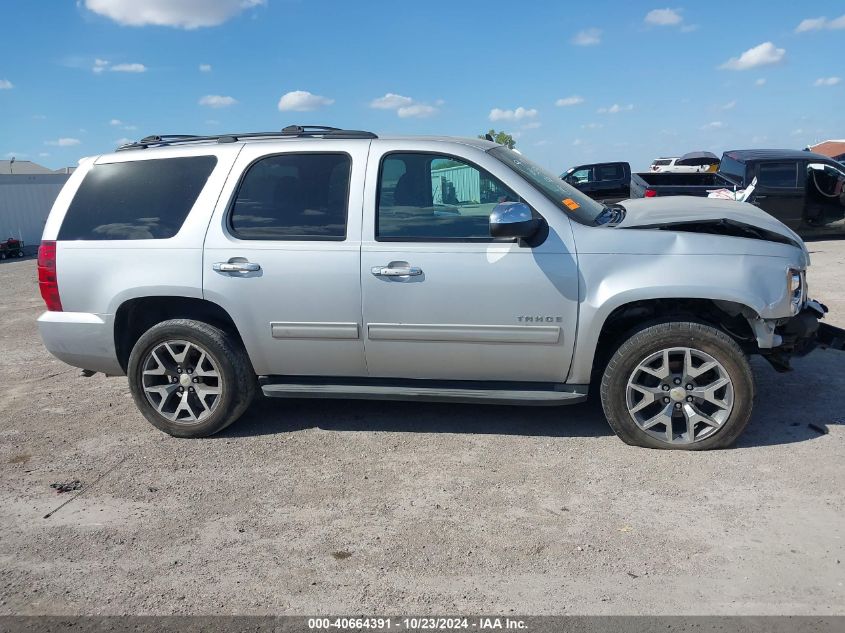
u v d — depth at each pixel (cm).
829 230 1465
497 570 319
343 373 470
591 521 358
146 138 519
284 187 463
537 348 434
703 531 344
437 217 442
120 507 394
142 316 507
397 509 379
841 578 304
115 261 475
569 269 422
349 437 480
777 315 414
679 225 433
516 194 436
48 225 495
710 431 429
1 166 4031
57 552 350
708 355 419
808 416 480
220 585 317
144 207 481
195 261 463
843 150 3800
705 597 294
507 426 487
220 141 493
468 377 455
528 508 374
